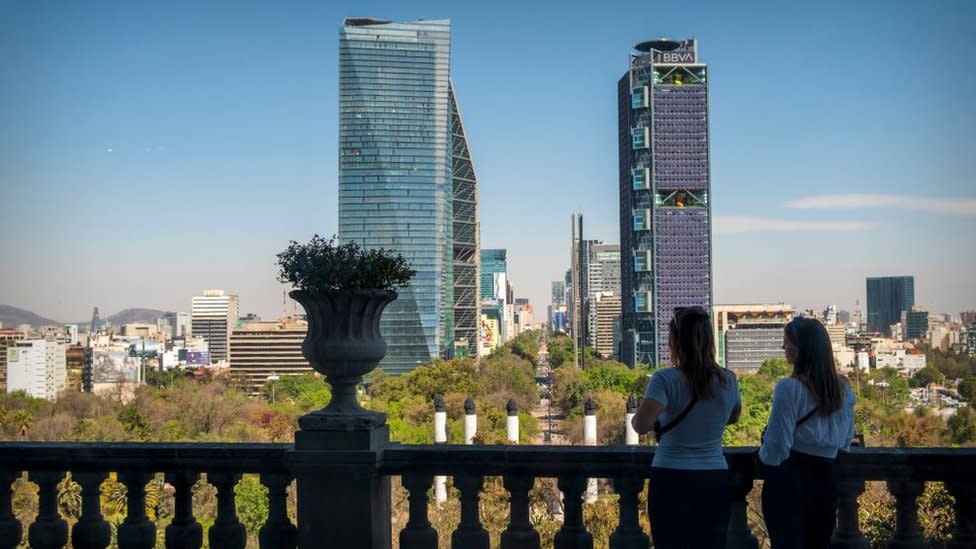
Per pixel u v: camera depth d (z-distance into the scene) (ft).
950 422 212.43
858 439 27.53
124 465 27.32
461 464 26.22
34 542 27.45
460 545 26.18
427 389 529.45
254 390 522.88
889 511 44.29
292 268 25.21
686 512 22.56
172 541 27.20
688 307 23.20
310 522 25.59
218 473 27.17
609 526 53.57
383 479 26.61
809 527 23.24
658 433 23.18
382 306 26.20
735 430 349.00
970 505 25.13
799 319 23.82
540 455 26.00
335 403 26.17
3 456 27.48
